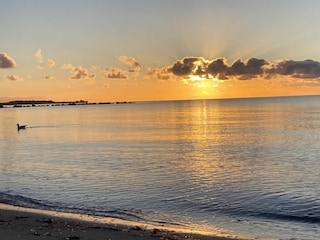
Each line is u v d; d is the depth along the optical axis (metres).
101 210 21.25
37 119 153.00
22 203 22.89
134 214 20.45
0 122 137.75
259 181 29.92
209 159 42.56
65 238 14.52
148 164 39.19
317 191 26.06
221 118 122.06
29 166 39.19
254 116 126.00
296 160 40.62
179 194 25.47
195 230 17.34
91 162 41.12
